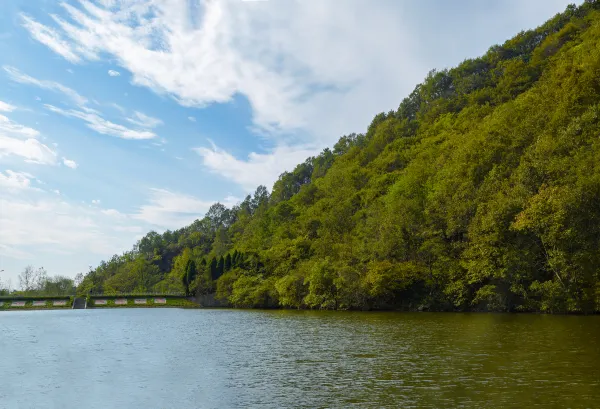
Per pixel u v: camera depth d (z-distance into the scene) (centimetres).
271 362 2548
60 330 4803
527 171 5925
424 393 1698
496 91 14012
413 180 9094
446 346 2903
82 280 18625
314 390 1817
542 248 5575
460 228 6831
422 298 7081
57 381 2148
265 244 13012
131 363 2625
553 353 2477
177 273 16862
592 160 5203
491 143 7281
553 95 7375
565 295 5175
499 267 5866
